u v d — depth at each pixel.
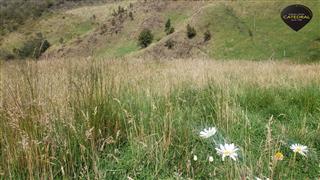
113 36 120.12
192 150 3.16
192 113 4.21
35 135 3.12
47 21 191.62
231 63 15.54
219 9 83.00
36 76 4.44
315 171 3.12
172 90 5.36
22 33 177.50
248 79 7.62
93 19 192.38
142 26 115.62
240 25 77.56
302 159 3.32
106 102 3.76
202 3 110.50
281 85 7.18
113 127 3.62
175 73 8.10
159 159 3.11
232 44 74.44
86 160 3.10
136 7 127.31
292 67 14.18
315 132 4.06
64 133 3.25
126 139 3.61
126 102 4.27
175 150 3.28
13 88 4.12
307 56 63.59
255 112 5.22
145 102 4.32
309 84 7.15
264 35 72.44
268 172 2.80
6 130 3.24
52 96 3.88
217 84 6.09
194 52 77.38
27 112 3.34
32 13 194.38
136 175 3.01
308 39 67.12
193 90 6.06
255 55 68.50
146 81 6.21
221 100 4.62
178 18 112.31
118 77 5.48
